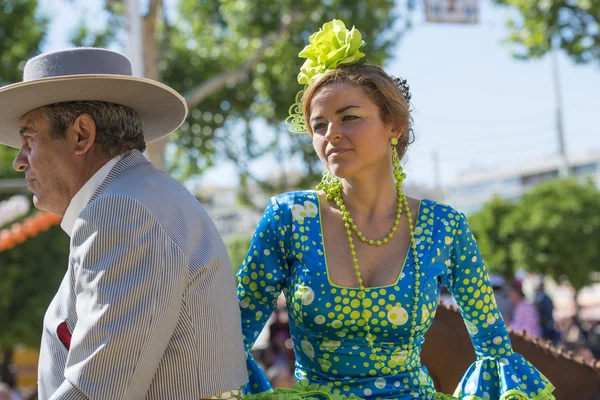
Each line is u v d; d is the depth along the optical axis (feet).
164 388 8.03
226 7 51.88
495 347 10.18
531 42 43.09
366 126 9.37
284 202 10.01
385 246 9.67
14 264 52.03
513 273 92.89
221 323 8.44
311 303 9.35
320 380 9.56
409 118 9.94
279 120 57.00
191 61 55.83
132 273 7.79
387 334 9.39
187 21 57.06
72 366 7.68
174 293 7.89
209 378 8.19
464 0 37.81
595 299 134.31
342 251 9.62
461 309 10.34
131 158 8.98
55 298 8.95
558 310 122.21
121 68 9.29
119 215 7.98
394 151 9.98
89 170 8.92
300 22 49.78
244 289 9.99
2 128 9.94
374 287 9.37
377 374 9.41
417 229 9.82
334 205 9.95
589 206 94.43
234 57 55.83
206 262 8.34
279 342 35.22
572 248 91.40
